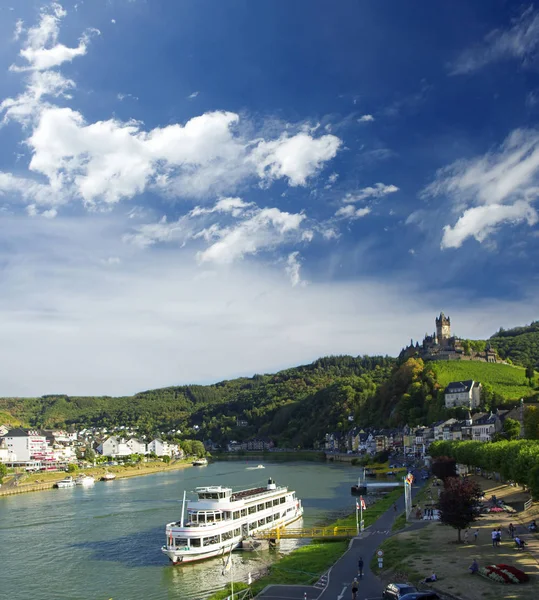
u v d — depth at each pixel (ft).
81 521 454.81
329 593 219.41
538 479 312.91
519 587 197.88
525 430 611.06
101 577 293.23
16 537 396.37
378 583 226.99
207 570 297.53
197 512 339.57
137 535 394.52
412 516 356.79
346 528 352.28
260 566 298.35
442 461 518.37
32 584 285.02
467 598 189.88
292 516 413.18
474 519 273.13
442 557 245.65
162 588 270.67
